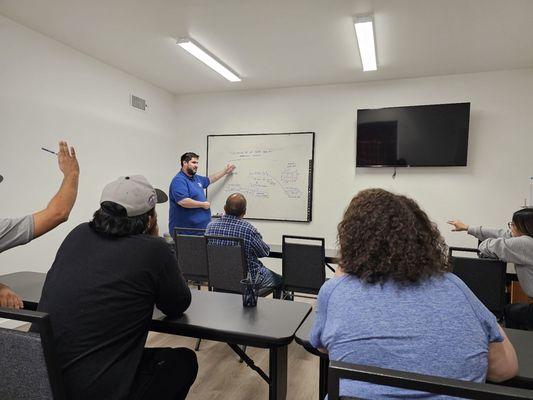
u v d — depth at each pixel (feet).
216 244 8.82
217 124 16.25
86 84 11.95
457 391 2.18
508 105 12.54
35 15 9.34
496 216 12.75
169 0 8.48
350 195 14.43
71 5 8.80
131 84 13.96
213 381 7.30
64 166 5.07
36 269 10.41
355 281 2.99
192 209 13.52
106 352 3.72
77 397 3.53
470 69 12.55
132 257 3.97
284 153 15.23
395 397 2.58
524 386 3.20
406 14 8.86
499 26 9.37
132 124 14.07
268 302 5.22
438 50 10.98
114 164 13.21
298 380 7.41
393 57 11.57
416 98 13.51
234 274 8.72
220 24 9.63
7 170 9.58
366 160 13.84
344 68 12.75
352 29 9.77
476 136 12.91
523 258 7.22
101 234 4.14
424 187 13.52
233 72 13.21
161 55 11.98
